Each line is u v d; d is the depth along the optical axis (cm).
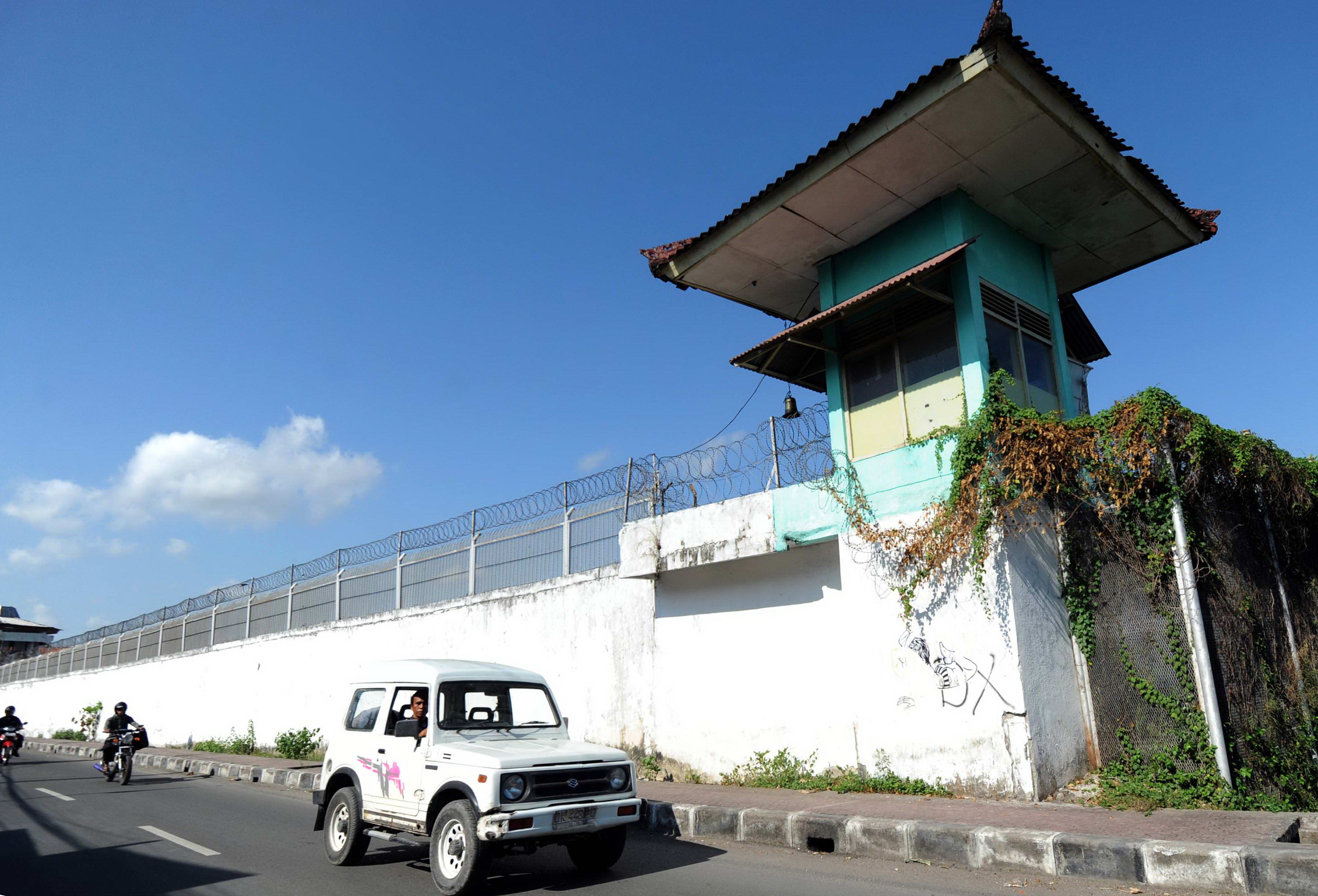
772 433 1195
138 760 2170
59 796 1465
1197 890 620
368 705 858
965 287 1082
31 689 3834
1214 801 827
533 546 1606
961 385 1061
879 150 1041
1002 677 902
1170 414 916
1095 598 966
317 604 2141
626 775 750
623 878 732
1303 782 920
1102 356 1577
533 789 679
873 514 1070
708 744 1228
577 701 1441
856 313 1214
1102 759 929
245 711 2275
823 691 1103
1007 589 914
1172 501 912
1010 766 885
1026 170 1082
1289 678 974
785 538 1141
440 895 684
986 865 722
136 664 2934
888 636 1025
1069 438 950
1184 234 1241
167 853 894
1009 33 903
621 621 1398
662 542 1296
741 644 1215
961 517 959
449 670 812
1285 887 586
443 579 1795
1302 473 1049
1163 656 905
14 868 820
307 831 1039
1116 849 660
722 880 716
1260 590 983
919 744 973
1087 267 1338
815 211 1167
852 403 1199
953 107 969
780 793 1046
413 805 738
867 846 802
